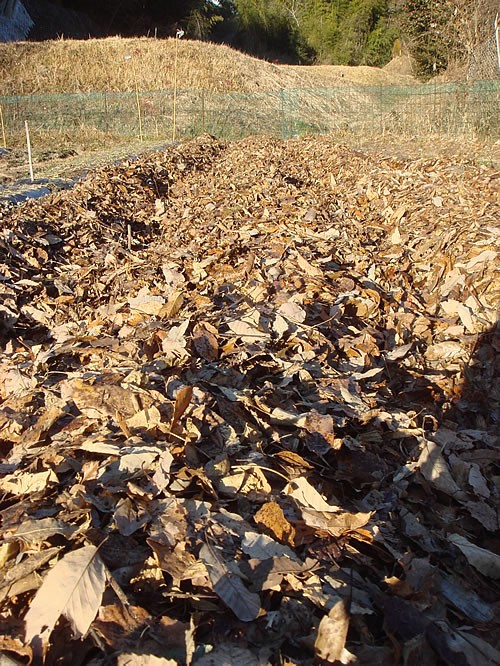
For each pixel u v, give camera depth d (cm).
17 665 62
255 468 97
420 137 808
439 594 83
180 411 100
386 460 114
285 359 143
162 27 1975
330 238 275
